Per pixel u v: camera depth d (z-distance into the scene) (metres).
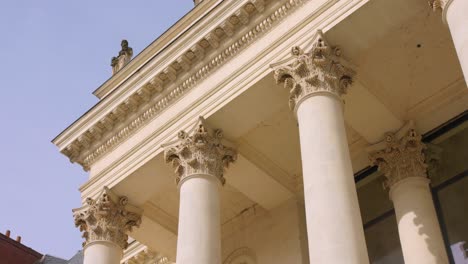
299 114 21.39
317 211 18.72
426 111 25.67
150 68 27.27
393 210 26.77
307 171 19.81
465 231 24.20
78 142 29.92
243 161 27.20
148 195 28.14
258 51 24.36
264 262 28.64
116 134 28.94
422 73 24.94
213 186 23.91
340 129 20.66
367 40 22.31
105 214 27.30
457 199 24.95
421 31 23.53
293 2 23.88
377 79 24.88
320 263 17.80
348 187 19.27
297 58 22.16
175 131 25.92
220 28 25.08
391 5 21.30
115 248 27.03
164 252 31.66
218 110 24.58
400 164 25.14
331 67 21.91
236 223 30.94
